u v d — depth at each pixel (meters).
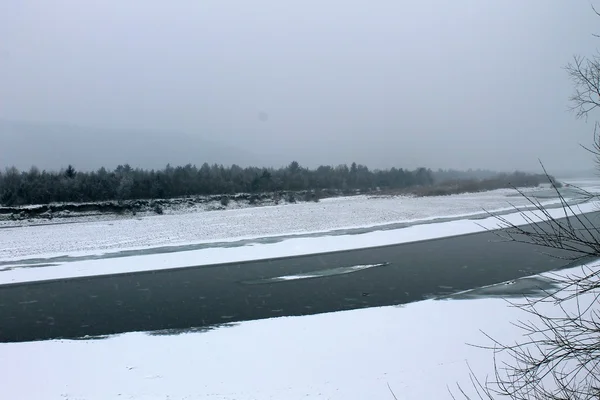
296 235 33.34
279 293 17.91
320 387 9.27
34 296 19.09
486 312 13.76
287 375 9.98
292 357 11.02
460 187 80.75
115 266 24.52
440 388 8.84
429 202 60.38
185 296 18.02
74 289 20.12
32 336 13.86
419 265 22.41
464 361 10.16
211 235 34.94
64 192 54.66
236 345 12.02
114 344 12.55
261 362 10.80
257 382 9.70
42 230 41.38
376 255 25.55
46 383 10.04
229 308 16.05
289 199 70.50
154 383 9.87
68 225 45.22
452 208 50.28
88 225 44.75
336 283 19.25
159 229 39.72
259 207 63.31
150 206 56.59
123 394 9.36
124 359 11.36
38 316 16.03
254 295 17.75
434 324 12.94
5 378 10.38
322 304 16.12
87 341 12.92
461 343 11.37
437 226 35.88
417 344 11.46
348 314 14.31
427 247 27.78
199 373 10.31
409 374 9.66
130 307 16.75
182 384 9.76
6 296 19.23
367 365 10.32
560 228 4.20
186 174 68.31
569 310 12.98
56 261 26.61
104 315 15.82
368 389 9.03
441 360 10.35
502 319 13.02
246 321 14.25
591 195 4.37
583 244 4.00
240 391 9.27
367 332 12.53
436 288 17.73
